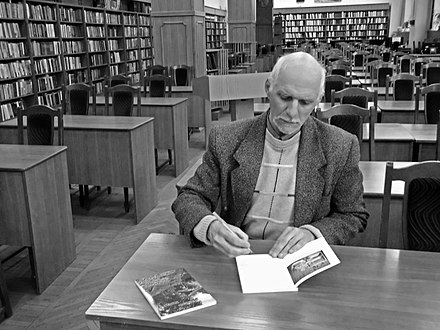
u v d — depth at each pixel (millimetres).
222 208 1571
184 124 4902
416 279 1193
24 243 2447
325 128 1484
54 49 7336
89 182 3578
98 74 9047
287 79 1296
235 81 2385
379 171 2396
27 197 2369
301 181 1444
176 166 4715
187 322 1012
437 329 980
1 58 5977
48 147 2771
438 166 1466
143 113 4637
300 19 19578
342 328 982
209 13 15930
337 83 4895
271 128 1462
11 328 2203
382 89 5891
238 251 1254
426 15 15562
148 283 1173
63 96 4902
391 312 1043
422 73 6789
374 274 1217
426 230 1510
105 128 3404
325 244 1332
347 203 1497
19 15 6375
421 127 3400
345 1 19078
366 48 13852
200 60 7305
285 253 1288
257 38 14430
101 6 9055
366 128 3354
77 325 2209
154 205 3838
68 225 2789
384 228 1561
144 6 11250
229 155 1497
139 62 10891
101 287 2551
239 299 1100
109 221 3557
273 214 1508
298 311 1048
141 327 1038
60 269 2705
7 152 2650
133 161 3426
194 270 1245
